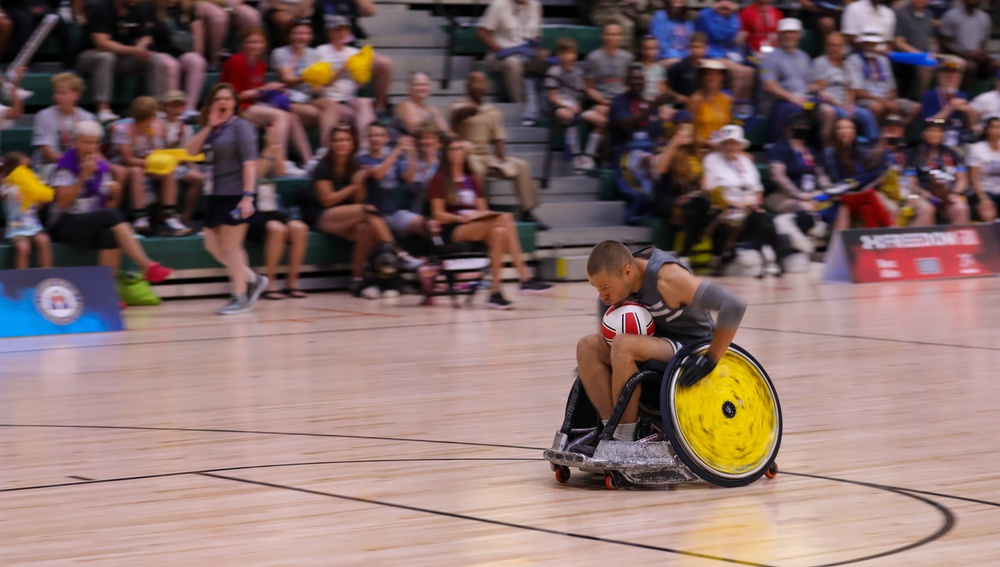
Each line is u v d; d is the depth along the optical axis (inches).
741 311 198.1
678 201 617.6
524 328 435.8
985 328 422.9
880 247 602.2
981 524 180.1
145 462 231.1
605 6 704.4
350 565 162.2
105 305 444.8
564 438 212.5
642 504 196.1
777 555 165.0
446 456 234.5
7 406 294.2
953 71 709.3
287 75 585.6
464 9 726.5
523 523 184.2
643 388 213.3
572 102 663.8
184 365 357.4
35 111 584.1
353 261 558.9
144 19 566.6
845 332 414.3
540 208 626.8
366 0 637.9
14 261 486.0
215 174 480.1
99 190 499.8
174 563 164.2
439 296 534.0
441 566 161.0
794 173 641.0
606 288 206.2
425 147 561.9
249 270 497.4
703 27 686.5
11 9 572.4
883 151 654.5
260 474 219.9
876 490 203.3
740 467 206.5
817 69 684.1
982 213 680.4
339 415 278.4
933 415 270.4
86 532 181.0
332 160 553.0
